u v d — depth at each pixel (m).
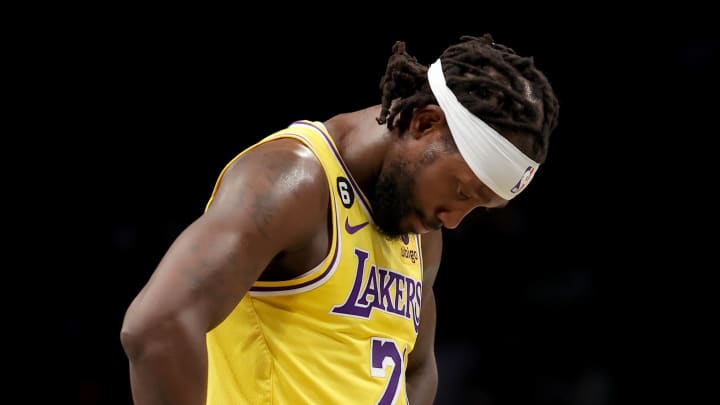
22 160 23.62
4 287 22.73
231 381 8.37
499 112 7.99
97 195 23.95
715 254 25.81
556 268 25.89
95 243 23.52
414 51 24.61
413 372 10.59
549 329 24.75
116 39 23.88
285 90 24.62
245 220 7.42
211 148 24.52
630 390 24.70
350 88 24.58
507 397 23.86
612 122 26.97
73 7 23.55
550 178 27.06
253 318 8.29
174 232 23.83
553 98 8.31
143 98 24.25
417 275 9.30
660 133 26.81
